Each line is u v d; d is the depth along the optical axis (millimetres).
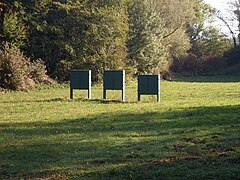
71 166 10086
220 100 25812
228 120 16625
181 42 65375
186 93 33188
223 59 78312
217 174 8969
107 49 42844
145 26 49219
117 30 43031
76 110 20719
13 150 11945
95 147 12188
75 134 14227
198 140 12898
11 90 33125
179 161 10234
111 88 26406
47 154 11430
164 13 59906
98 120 17281
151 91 25547
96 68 41906
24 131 14922
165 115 18391
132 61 48219
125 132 14492
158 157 10820
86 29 42250
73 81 27031
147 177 8961
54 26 41438
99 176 9172
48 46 41438
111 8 42906
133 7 49250
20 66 34125
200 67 73688
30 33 41281
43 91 33625
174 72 71688
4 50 35500
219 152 11125
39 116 18609
